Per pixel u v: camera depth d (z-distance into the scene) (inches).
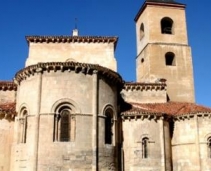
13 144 1112.8
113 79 1155.9
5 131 1125.7
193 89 1791.3
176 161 1288.1
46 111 1040.2
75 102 1050.7
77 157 1008.9
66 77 1067.9
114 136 1133.1
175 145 1304.1
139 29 2032.5
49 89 1058.1
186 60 1833.2
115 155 1120.2
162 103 1499.8
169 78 1781.5
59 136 1029.2
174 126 1323.8
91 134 1042.7
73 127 1036.5
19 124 1112.2
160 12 1905.8
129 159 1197.1
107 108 1116.5
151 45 1823.3
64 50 1451.8
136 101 1515.7
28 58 1422.2
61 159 1000.9
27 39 1444.4
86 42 1470.2
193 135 1277.1
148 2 1908.2
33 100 1065.5
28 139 1041.5
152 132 1229.7
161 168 1206.9
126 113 1227.2
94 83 1080.8
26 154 1031.6
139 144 1211.2
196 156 1254.9
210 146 1268.5
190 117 1296.8
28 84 1103.6
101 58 1455.5
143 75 1895.9
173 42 1855.3
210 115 1278.3
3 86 1316.4
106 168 1056.8
